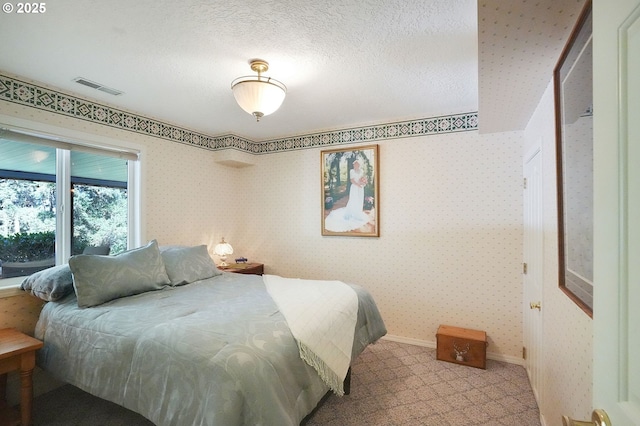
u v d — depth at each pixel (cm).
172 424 122
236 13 154
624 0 56
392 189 327
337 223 353
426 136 312
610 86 60
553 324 164
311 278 369
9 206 228
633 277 54
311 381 153
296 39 177
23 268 233
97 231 276
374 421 196
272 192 393
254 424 114
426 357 287
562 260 141
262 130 363
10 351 171
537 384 212
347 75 222
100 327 166
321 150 363
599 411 61
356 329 215
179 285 250
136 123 294
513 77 160
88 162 271
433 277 309
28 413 179
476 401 217
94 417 198
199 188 357
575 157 120
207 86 239
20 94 220
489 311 286
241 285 249
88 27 164
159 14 154
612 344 59
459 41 179
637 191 53
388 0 145
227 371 119
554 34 121
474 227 292
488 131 275
